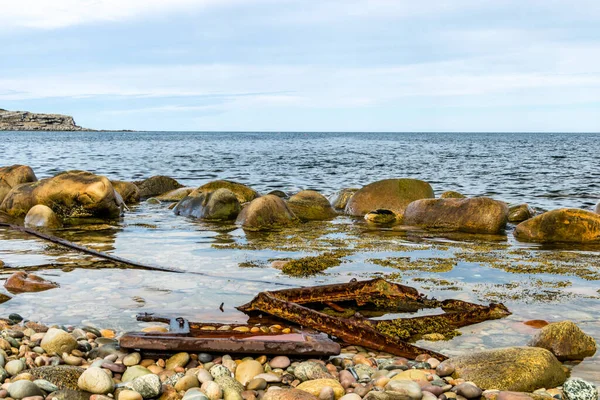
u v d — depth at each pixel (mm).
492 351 4223
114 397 3639
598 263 6984
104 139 92062
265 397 3641
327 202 11195
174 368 4004
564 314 5219
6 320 4703
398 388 3699
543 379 4008
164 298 5469
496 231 9258
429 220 9805
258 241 8141
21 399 3496
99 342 4371
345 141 89875
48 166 23797
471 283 6117
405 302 5426
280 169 23844
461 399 3752
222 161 29188
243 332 4496
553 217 8633
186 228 9320
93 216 10312
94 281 5969
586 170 24109
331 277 6254
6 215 10273
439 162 29766
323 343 4223
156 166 24922
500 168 25328
